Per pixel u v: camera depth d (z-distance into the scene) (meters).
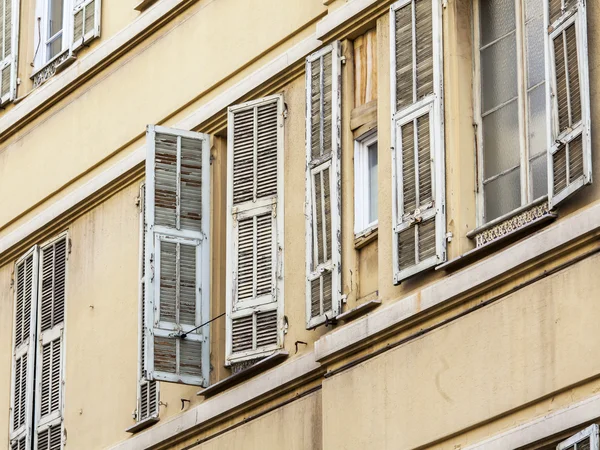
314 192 19.50
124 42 23.23
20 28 25.56
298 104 20.39
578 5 16.61
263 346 19.97
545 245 16.73
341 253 19.16
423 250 18.06
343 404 18.59
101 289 23.06
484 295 17.38
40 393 23.77
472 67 18.31
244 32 21.41
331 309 19.06
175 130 21.33
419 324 18.00
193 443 21.03
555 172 16.75
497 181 17.86
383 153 18.88
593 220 16.31
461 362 17.44
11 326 24.64
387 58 19.08
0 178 25.44
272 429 19.83
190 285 20.94
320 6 20.33
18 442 23.94
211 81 21.75
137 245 22.58
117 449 22.09
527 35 17.84
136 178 22.81
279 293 20.00
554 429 16.34
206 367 20.75
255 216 20.38
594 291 16.30
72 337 23.39
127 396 22.22
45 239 24.38
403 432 17.88
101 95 23.69
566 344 16.45
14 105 25.41
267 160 20.48
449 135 18.12
